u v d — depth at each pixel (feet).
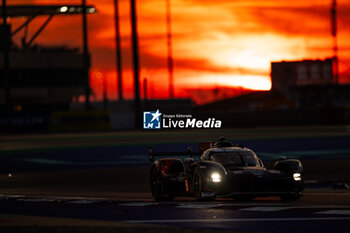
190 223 125.90
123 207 155.02
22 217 138.41
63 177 281.33
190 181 166.30
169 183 174.09
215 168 159.22
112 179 271.28
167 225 124.36
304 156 365.81
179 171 172.55
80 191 226.17
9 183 259.19
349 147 420.77
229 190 157.38
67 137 568.00
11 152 419.95
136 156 381.81
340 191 216.33
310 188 235.40
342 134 553.23
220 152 168.86
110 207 155.22
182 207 151.33
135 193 214.90
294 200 165.37
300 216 131.03
